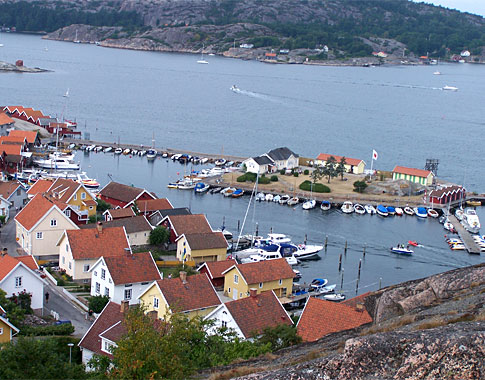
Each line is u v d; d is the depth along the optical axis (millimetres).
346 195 162750
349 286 104062
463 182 196125
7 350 49656
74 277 90500
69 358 61969
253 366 49375
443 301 55344
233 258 107375
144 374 44812
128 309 62219
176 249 108812
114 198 127562
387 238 134250
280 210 151250
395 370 37062
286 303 90438
